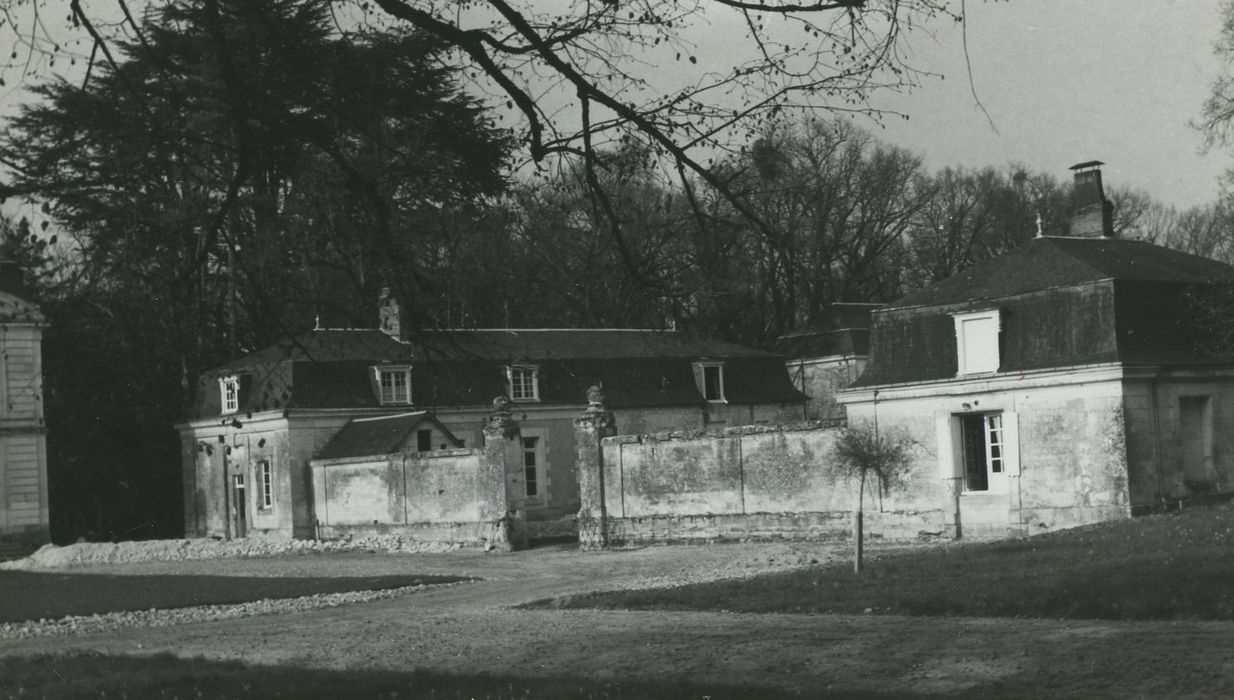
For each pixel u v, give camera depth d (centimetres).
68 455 5156
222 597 2939
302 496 4853
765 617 1916
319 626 2309
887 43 949
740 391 5503
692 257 1233
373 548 4481
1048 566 1986
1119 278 3105
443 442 4712
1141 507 3016
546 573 3238
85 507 5534
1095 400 3067
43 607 2886
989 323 3306
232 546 4534
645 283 1115
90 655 1850
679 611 2098
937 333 3419
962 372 3334
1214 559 1803
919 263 6056
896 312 3506
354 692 1298
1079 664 1321
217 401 5150
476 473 4222
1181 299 3197
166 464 5400
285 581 3259
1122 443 3020
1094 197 3766
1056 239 3466
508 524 4119
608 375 5269
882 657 1471
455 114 1045
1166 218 6612
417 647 1870
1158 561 1844
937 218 6038
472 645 1850
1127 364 3008
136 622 2602
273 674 1475
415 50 1014
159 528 5512
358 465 4666
